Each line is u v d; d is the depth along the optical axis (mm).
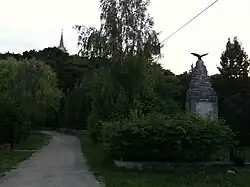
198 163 16688
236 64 57812
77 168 18016
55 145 35781
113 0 29672
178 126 16469
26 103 42156
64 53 86000
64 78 77812
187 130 16484
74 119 63219
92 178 14844
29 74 43406
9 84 42812
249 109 36406
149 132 16484
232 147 18797
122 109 27594
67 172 16578
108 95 29047
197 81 23422
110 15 29312
